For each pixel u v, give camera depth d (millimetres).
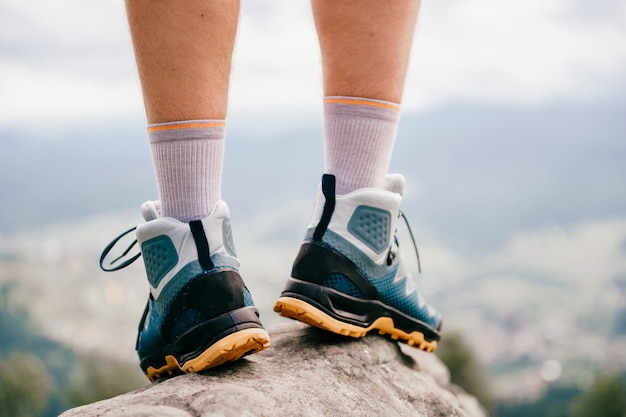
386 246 1743
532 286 159500
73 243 150625
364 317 1755
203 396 1322
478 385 24516
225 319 1427
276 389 1447
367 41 1594
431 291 151500
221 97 1449
